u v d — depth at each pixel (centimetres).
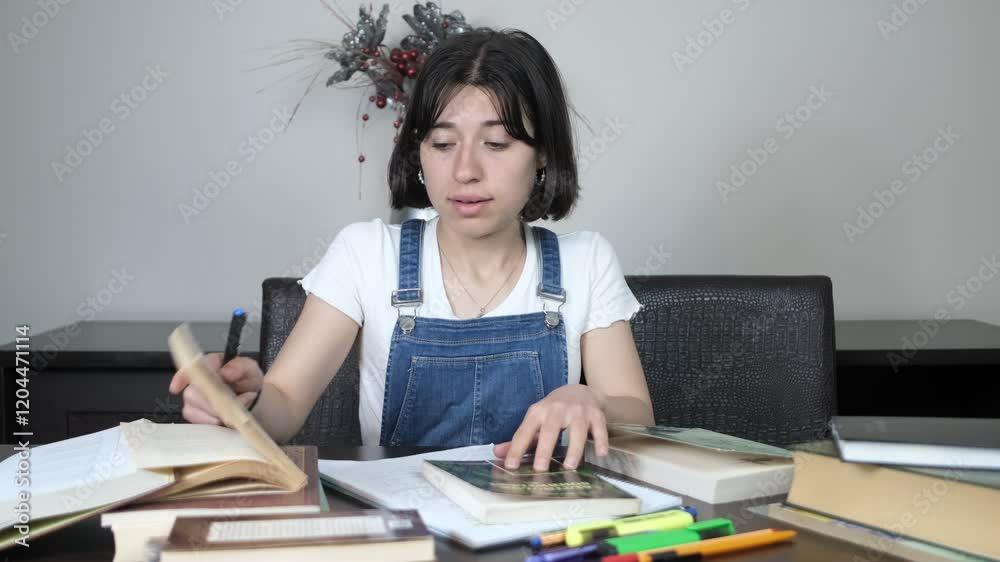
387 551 60
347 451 104
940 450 69
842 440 72
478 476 80
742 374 154
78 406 185
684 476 85
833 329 155
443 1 233
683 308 154
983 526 65
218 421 89
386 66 210
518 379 127
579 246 136
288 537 60
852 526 71
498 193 113
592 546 66
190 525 63
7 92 230
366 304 128
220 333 210
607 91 238
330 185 236
